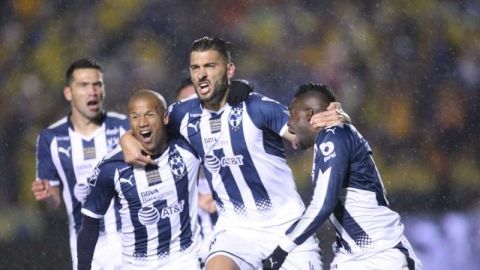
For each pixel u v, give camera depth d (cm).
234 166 1822
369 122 4306
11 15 4409
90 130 2303
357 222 1609
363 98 4347
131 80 4319
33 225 3656
